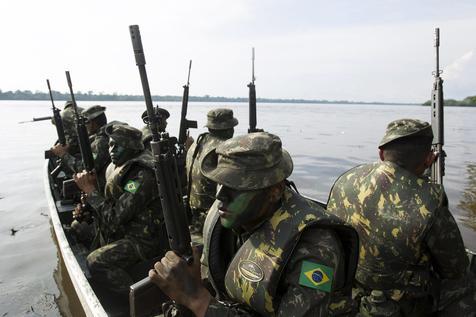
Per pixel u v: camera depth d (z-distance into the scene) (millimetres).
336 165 15891
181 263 1712
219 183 1718
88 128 6312
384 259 2432
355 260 1798
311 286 1599
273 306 1690
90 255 3867
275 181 1686
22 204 9883
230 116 4660
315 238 1679
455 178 12594
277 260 1660
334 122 47938
